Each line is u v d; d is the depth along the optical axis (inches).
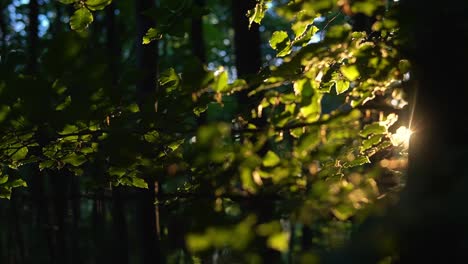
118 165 87.2
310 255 53.4
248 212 76.5
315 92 71.1
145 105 81.9
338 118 69.2
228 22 449.1
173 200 85.5
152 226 145.7
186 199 84.4
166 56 374.0
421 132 58.0
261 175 70.1
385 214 51.5
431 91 58.1
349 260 50.4
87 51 69.4
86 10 84.7
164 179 88.0
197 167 71.1
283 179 69.5
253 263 59.9
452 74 56.7
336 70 91.5
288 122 80.6
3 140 82.2
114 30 282.2
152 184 110.4
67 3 84.1
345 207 64.1
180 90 77.8
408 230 47.1
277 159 69.0
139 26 142.5
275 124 73.2
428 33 57.9
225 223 67.1
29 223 307.6
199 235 55.9
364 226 53.6
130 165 87.0
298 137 76.9
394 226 48.2
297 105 76.2
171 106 80.8
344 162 90.3
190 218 72.2
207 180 69.2
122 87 76.7
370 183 70.8
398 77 77.5
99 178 95.3
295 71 77.7
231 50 465.4
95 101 75.0
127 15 336.8
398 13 61.2
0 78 72.1
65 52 66.5
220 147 69.6
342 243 55.4
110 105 76.7
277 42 88.7
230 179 67.9
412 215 46.4
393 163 73.6
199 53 302.2
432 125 57.1
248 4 206.1
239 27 208.1
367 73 78.7
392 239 48.1
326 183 69.7
